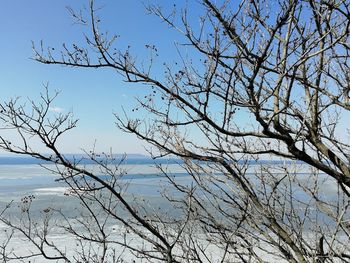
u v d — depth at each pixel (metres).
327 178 4.62
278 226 3.97
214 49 3.22
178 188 4.13
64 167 3.43
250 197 3.97
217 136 3.90
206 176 4.29
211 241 4.47
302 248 4.01
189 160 4.23
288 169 4.49
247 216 4.16
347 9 3.29
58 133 3.15
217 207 4.32
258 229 4.30
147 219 4.46
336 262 4.40
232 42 3.20
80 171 3.36
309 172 4.43
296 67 3.21
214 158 3.87
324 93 3.89
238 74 3.36
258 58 3.16
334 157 3.73
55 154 3.20
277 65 3.30
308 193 4.32
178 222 4.37
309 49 3.16
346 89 3.76
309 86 3.78
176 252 4.62
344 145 4.27
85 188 3.63
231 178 4.28
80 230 12.80
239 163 4.11
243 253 4.45
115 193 3.51
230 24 3.26
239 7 3.19
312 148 4.27
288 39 3.29
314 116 3.79
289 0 3.17
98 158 3.75
